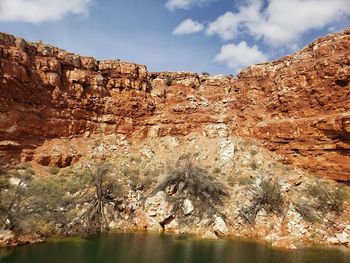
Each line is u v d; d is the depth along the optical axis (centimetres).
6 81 2989
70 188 2794
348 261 1939
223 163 3353
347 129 2781
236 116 3891
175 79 4312
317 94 3209
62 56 3603
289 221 2494
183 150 3684
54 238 2267
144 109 3962
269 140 3509
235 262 1892
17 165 2947
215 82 4328
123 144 3688
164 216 2631
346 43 3122
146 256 1978
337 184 2844
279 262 1903
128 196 2816
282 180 2964
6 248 1967
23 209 2309
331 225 2475
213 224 2580
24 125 3139
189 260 1917
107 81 3934
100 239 2298
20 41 3219
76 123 3534
